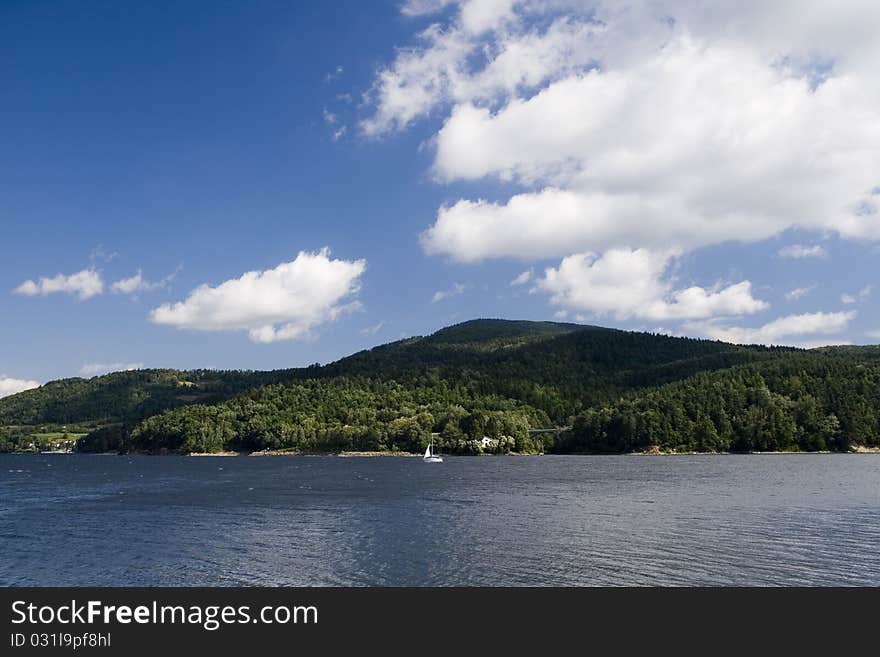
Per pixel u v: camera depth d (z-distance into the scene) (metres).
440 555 61.19
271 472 194.00
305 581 53.69
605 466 196.38
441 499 108.88
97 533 77.19
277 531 76.31
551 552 61.69
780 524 76.50
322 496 117.75
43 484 160.38
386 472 184.50
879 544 64.06
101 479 175.62
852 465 187.25
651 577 53.09
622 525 76.81
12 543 70.75
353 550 64.06
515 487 129.62
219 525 82.31
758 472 161.25
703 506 93.94
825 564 56.25
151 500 116.12
